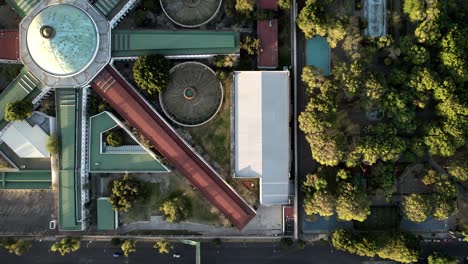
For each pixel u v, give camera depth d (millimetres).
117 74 96812
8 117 92500
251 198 101062
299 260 103250
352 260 103375
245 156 96750
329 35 94500
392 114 96375
